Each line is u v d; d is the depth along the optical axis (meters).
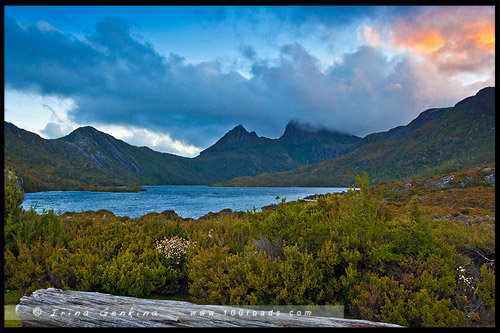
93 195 107.31
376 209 5.61
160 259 6.87
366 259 5.32
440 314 3.95
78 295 4.20
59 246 7.17
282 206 6.04
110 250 7.09
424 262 4.93
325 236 5.72
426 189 66.69
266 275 4.92
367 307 4.49
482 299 4.40
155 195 110.94
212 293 4.89
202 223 10.18
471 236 6.35
